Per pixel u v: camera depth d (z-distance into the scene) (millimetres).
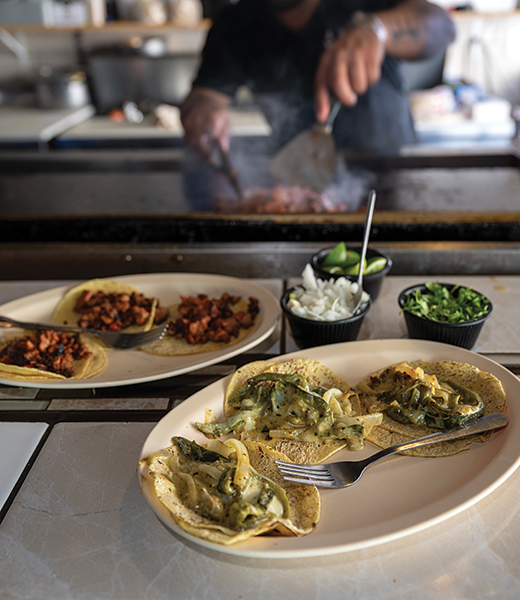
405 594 500
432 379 698
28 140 2504
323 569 527
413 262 1199
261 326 875
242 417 683
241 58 2238
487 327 941
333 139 2336
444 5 2221
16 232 1543
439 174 2363
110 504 607
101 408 764
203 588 514
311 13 2107
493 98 2395
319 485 583
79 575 527
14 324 913
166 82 2662
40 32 2596
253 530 499
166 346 887
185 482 578
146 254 1247
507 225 1397
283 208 2172
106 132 2562
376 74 2203
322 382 744
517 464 572
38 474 648
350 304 869
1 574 528
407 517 520
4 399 787
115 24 2492
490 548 540
